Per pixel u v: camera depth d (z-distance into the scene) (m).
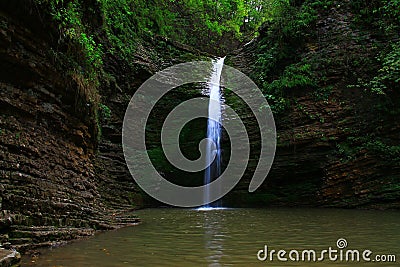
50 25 7.92
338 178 14.04
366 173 13.38
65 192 7.90
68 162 8.75
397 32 15.31
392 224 8.52
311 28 17.86
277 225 8.59
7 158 6.21
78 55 9.56
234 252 5.45
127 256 5.14
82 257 5.04
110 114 14.47
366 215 10.56
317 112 15.61
